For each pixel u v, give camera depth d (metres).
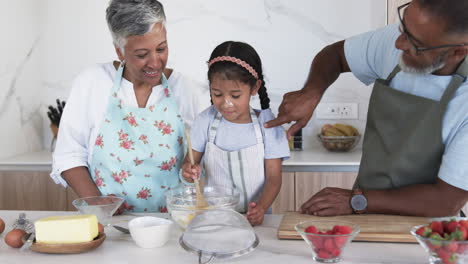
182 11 2.93
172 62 2.97
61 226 1.11
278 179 1.52
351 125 2.88
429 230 0.97
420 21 1.08
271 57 2.91
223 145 1.54
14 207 2.64
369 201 1.27
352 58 1.54
